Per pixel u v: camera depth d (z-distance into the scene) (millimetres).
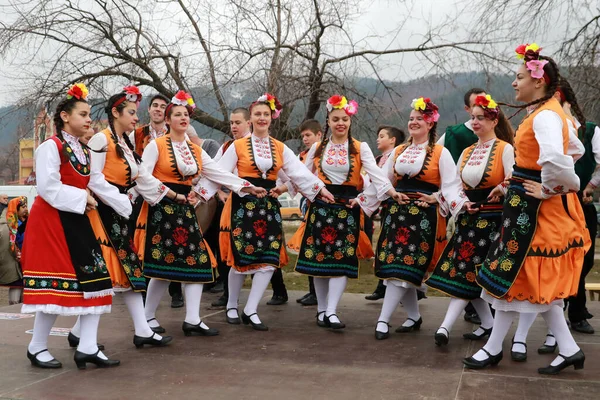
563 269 3354
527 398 3061
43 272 3500
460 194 4266
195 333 4562
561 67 10180
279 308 5742
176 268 4484
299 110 10766
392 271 4402
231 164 4879
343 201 4883
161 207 4492
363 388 3242
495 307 3475
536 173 3379
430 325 4898
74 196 3498
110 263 3832
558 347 3730
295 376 3469
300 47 10656
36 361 3662
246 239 4762
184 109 4590
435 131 4527
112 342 4309
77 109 3586
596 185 4520
